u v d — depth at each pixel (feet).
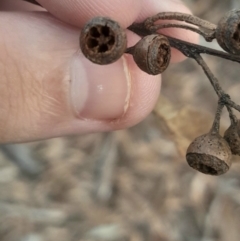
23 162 0.72
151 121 0.73
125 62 0.37
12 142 0.36
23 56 0.34
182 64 0.79
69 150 0.74
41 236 0.66
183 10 0.44
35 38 0.34
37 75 0.34
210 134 0.30
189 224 0.66
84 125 0.37
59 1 0.35
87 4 0.34
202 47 0.32
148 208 0.67
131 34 0.39
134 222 0.66
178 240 0.65
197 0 0.87
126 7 0.34
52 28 0.35
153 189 0.69
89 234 0.66
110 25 0.27
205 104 0.73
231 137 0.31
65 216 0.68
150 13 0.43
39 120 0.35
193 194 0.67
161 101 0.46
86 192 0.70
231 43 0.28
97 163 0.72
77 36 0.35
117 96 0.36
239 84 0.75
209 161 0.30
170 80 0.77
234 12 0.28
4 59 0.33
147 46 0.28
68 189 0.70
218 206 0.66
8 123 0.35
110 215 0.67
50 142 0.75
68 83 0.35
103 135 0.74
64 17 0.35
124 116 0.38
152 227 0.66
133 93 0.38
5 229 0.67
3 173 0.72
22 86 0.34
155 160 0.70
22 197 0.69
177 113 0.46
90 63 0.35
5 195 0.69
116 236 0.65
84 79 0.35
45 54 0.34
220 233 0.64
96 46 0.27
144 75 0.38
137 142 0.72
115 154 0.72
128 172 0.70
